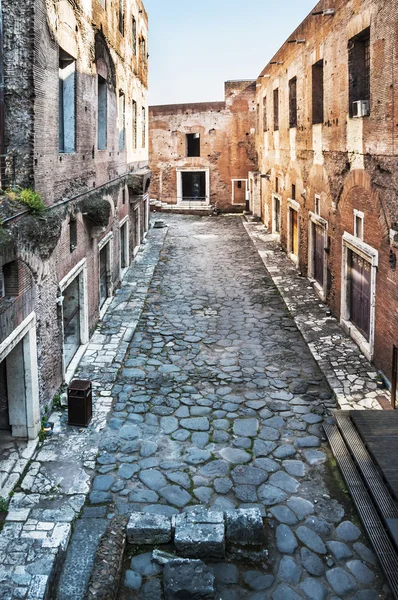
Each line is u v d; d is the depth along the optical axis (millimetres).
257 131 30172
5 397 8297
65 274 10109
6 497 7121
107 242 14805
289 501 7227
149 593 5895
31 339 8172
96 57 12500
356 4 11289
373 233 10695
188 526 6453
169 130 33406
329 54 13633
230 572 6141
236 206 33469
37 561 6000
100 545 6273
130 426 8977
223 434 8789
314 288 16219
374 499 6902
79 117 11109
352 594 5848
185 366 11328
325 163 14406
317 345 12055
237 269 19406
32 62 8164
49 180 9148
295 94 19266
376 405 9391
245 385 10484
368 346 11289
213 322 13953
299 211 18109
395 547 6242
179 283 17609
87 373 10734
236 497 7305
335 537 6609
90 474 7715
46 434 8617
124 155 17578
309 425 9039
